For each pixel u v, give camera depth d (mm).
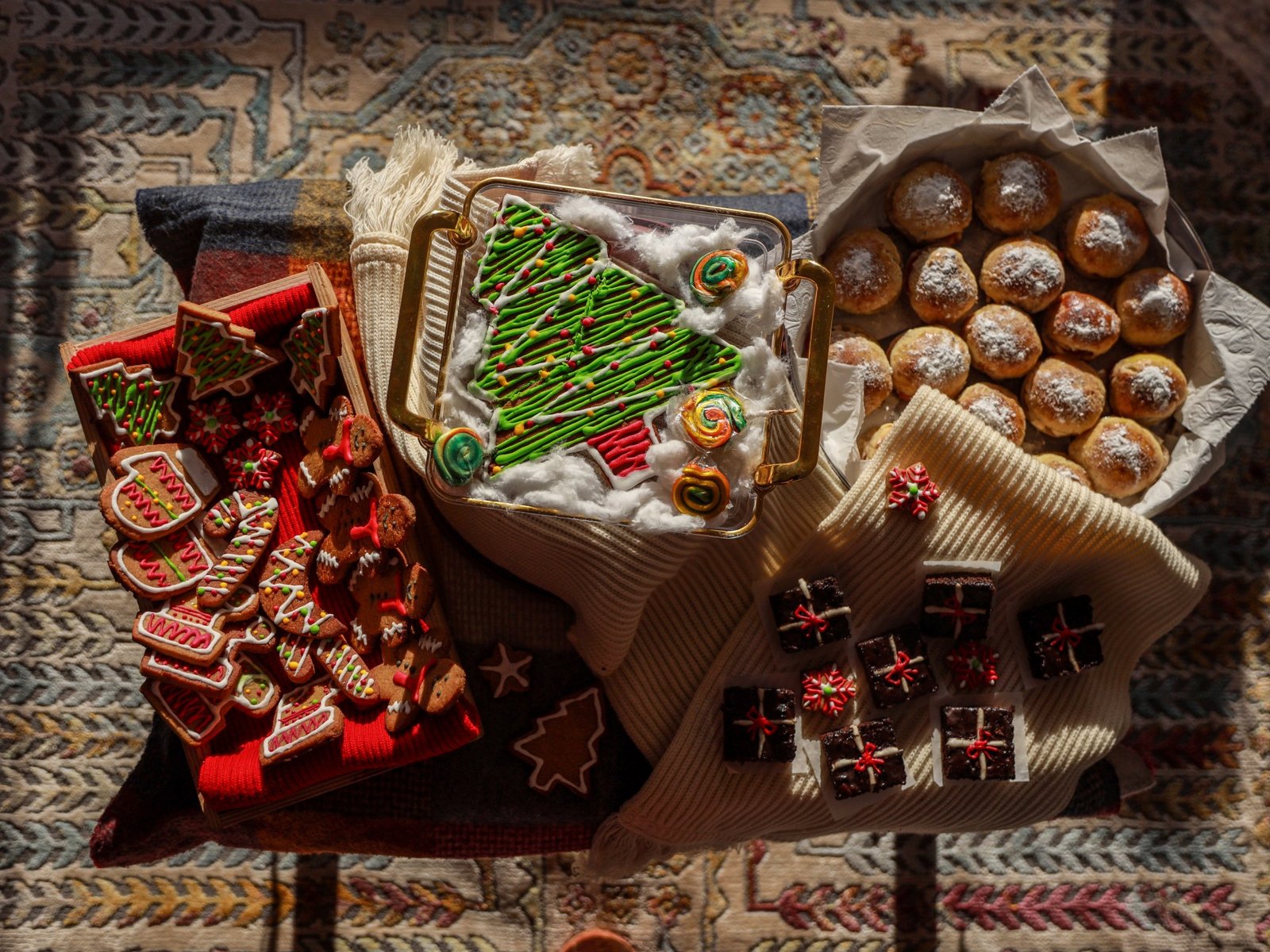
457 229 868
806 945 1711
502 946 1685
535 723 1133
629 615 1017
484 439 904
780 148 1870
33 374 1750
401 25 1854
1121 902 1740
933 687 1083
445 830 1157
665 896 1710
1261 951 1732
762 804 1081
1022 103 1223
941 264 1245
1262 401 1829
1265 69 1880
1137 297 1260
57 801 1668
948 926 1727
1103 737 1130
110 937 1651
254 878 1679
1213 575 1799
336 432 1027
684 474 877
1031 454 1280
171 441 1051
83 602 1707
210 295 1197
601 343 921
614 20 1877
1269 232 1877
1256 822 1760
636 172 1848
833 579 1076
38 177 1788
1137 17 1919
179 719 1006
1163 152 1891
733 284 902
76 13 1813
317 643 1018
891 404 1244
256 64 1828
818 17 1903
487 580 1155
